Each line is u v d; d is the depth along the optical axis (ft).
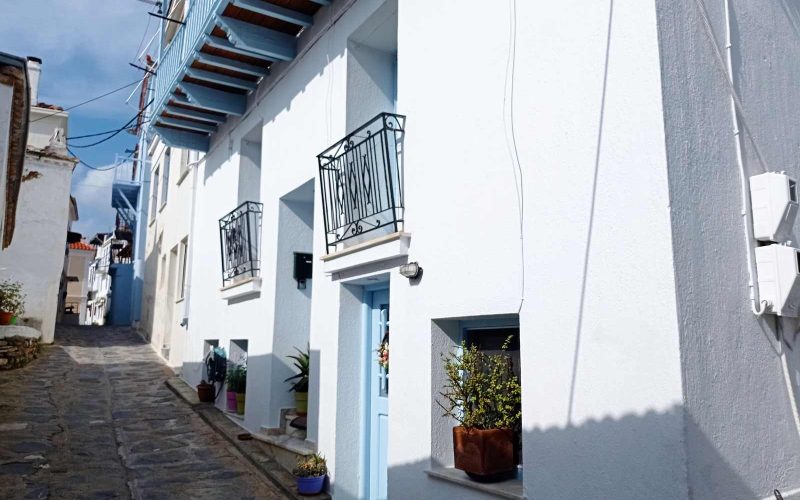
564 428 10.72
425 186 15.03
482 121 13.43
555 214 11.38
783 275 10.22
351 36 19.33
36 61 51.78
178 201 44.34
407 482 14.42
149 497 18.15
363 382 18.45
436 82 15.05
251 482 19.84
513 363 13.33
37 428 24.32
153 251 58.65
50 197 47.50
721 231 10.16
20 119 17.93
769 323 10.69
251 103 27.84
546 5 12.04
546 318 11.34
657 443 9.19
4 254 45.57
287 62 24.13
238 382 27.12
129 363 43.57
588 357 10.44
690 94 10.23
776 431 10.27
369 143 16.93
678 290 9.27
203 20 23.04
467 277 13.37
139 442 24.18
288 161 23.40
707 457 9.05
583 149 10.95
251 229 26.43
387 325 18.06
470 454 12.42
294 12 21.68
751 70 11.76
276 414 23.09
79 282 119.96
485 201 13.10
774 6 12.84
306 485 17.76
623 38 10.44
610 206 10.35
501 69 13.04
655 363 9.37
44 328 47.06
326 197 19.80
